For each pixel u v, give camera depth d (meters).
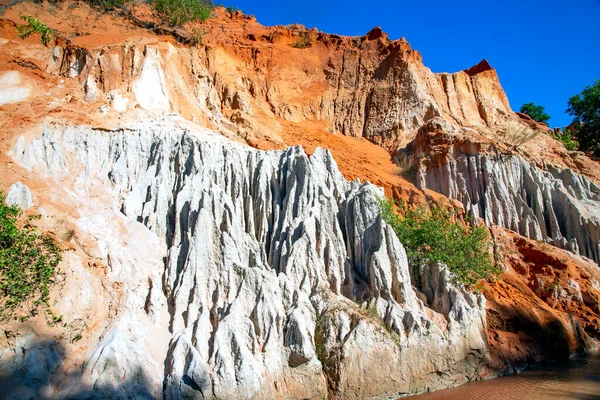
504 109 50.75
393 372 19.50
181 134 27.55
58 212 20.69
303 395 18.27
